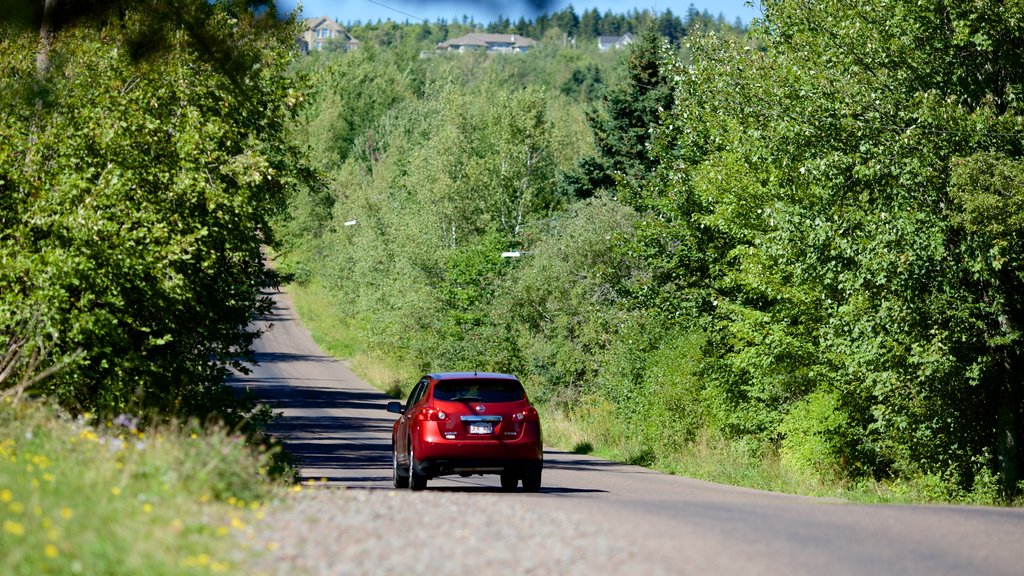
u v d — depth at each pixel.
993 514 19.23
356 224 155.88
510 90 183.00
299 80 40.31
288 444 50.00
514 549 13.38
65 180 26.91
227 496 16.33
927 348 31.67
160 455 16.77
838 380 37.59
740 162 44.19
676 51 51.44
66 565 11.16
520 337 78.25
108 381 27.27
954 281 32.06
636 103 99.94
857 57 35.00
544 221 99.88
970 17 31.23
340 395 93.06
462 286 90.31
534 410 28.70
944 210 32.00
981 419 34.81
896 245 31.97
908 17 33.47
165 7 28.86
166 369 29.80
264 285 39.44
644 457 50.38
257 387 96.88
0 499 13.62
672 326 54.19
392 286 105.38
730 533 15.33
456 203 113.19
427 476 28.22
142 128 29.52
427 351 91.75
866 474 39.19
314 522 14.98
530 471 28.33
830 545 14.77
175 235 28.41
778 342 40.47
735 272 45.22
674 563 12.70
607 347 70.50
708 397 49.94
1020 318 33.28
